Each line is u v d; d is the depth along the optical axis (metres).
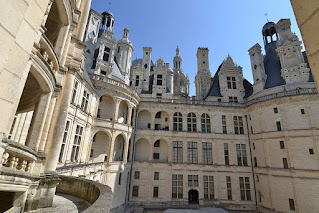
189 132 37.44
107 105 32.12
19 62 3.83
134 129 35.72
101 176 26.20
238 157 36.97
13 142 6.43
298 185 28.19
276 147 31.92
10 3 3.22
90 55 34.22
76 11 12.30
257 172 34.66
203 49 51.47
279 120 32.53
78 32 13.47
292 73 34.03
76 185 11.81
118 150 34.88
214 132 37.81
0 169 6.05
